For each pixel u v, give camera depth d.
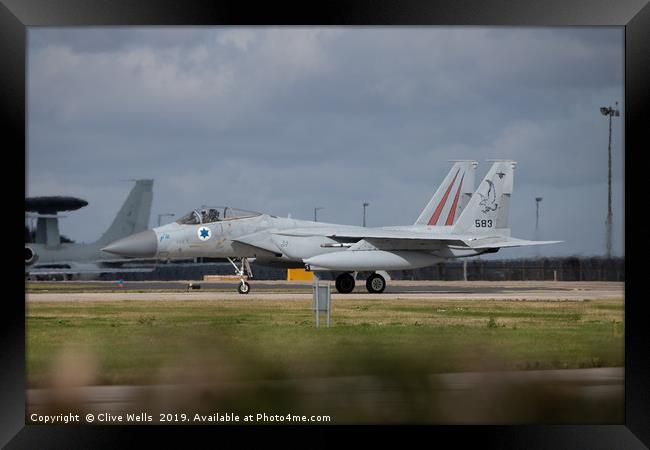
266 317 86.75
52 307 100.50
